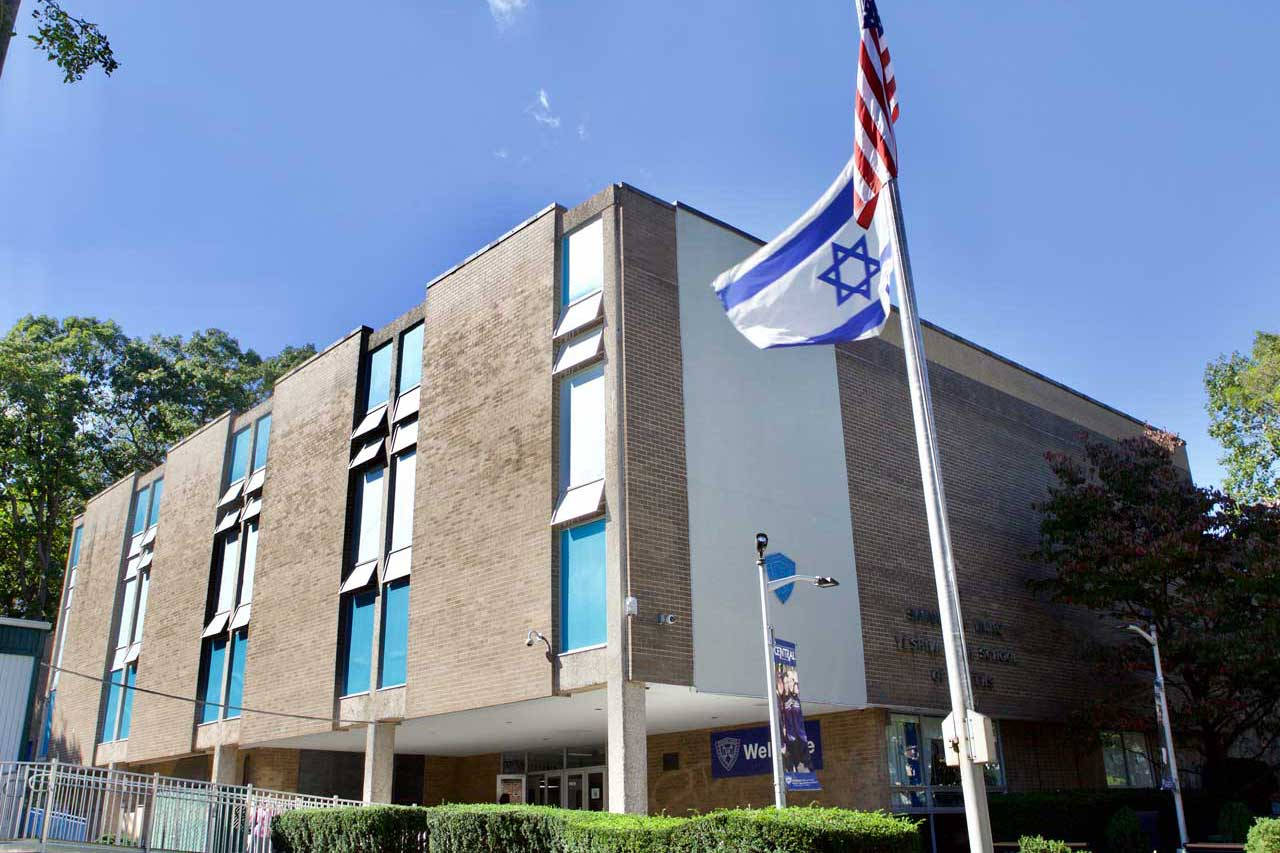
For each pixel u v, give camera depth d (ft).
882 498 76.69
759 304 40.29
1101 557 79.82
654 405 63.57
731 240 73.56
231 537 100.07
